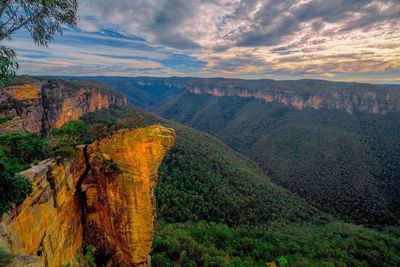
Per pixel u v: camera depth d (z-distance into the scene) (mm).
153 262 28188
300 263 36281
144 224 17891
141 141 17750
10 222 9062
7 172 9445
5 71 10961
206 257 31875
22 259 7066
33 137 16578
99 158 17594
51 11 12070
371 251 45812
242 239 43406
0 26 11109
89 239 18047
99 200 18172
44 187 12227
